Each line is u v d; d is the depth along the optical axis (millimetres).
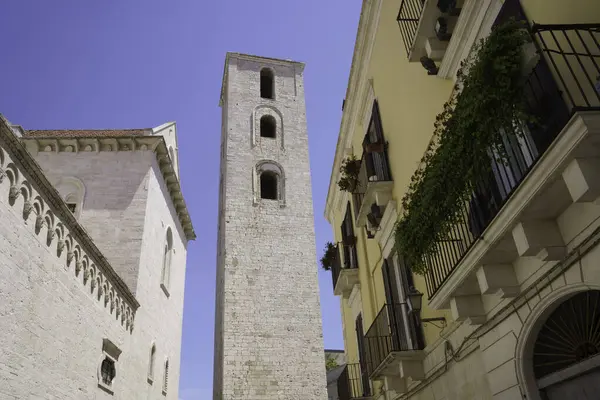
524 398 6184
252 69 40562
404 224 8148
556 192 4953
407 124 10828
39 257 10797
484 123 5395
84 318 13422
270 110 38562
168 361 24797
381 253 13062
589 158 4285
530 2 6082
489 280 6367
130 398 17844
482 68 5297
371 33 13906
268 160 35500
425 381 9938
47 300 11188
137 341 18984
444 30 8234
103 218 21188
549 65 5512
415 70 10258
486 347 7227
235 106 37719
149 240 21938
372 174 13008
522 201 5133
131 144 23312
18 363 9797
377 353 12094
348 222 17625
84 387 13289
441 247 8328
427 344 9773
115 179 22344
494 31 5273
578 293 5418
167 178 25875
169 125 29391
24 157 9820
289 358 27406
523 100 5078
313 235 32625
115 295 16141
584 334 5445
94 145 23125
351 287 16953
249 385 26016
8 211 9516
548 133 5262
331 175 20281
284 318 28688
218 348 28734
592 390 5312
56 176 22297
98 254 14055
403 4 10383
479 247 6250
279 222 32562
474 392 7770
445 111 7289
